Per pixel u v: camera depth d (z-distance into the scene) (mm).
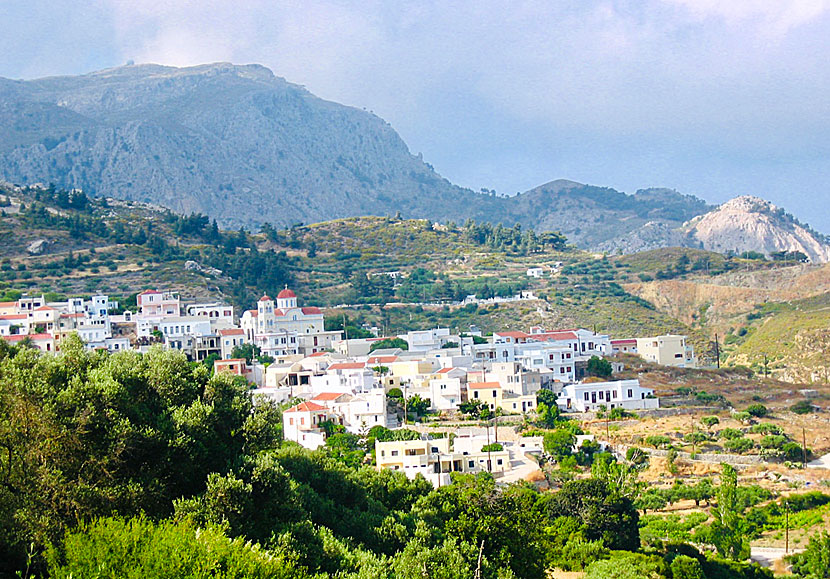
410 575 86375
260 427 103938
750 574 133375
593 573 119062
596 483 145750
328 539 88125
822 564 135125
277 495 92750
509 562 103625
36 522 73250
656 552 138500
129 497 82688
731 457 189000
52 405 84312
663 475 179500
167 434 91750
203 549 69812
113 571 65562
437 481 153625
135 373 99688
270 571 71188
